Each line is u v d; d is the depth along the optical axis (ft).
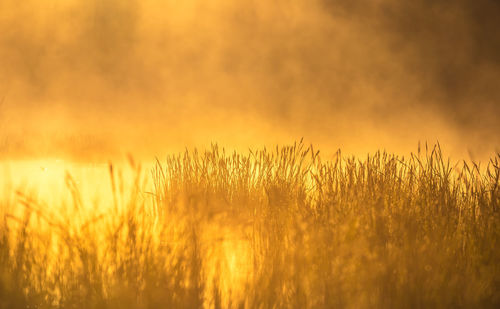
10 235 30.12
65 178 30.58
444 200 39.34
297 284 29.32
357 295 28.99
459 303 29.35
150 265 28.58
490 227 35.04
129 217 29.40
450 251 33.27
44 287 28.84
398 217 35.09
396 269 30.32
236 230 35.53
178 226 31.32
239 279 31.37
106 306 27.66
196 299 28.55
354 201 37.52
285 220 37.45
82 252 28.58
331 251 30.53
